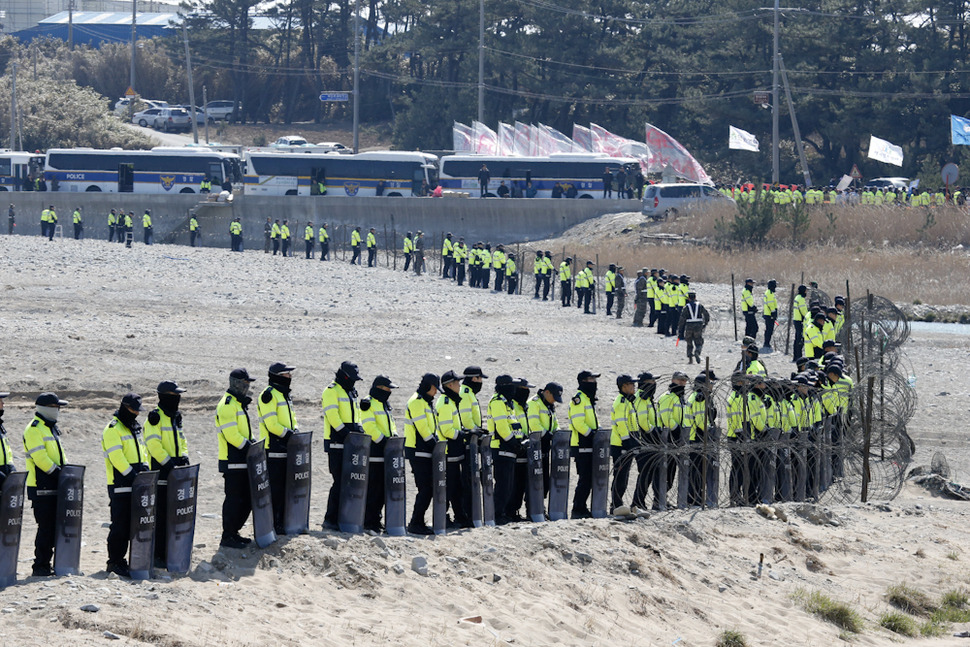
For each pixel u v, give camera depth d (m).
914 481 36.59
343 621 18.75
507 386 26.47
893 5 145.75
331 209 114.25
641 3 165.25
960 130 105.69
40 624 16.70
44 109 169.00
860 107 142.50
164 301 66.88
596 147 128.38
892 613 24.05
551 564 23.31
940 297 80.19
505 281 94.06
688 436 29.39
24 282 71.00
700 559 25.53
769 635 21.59
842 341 44.22
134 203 114.19
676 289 62.69
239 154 138.50
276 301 69.50
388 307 70.75
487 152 128.00
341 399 24.06
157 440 21.08
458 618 19.83
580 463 27.80
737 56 153.25
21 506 19.34
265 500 21.88
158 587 19.34
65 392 39.88
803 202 102.19
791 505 31.03
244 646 16.73
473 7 166.50
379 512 24.62
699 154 155.50
